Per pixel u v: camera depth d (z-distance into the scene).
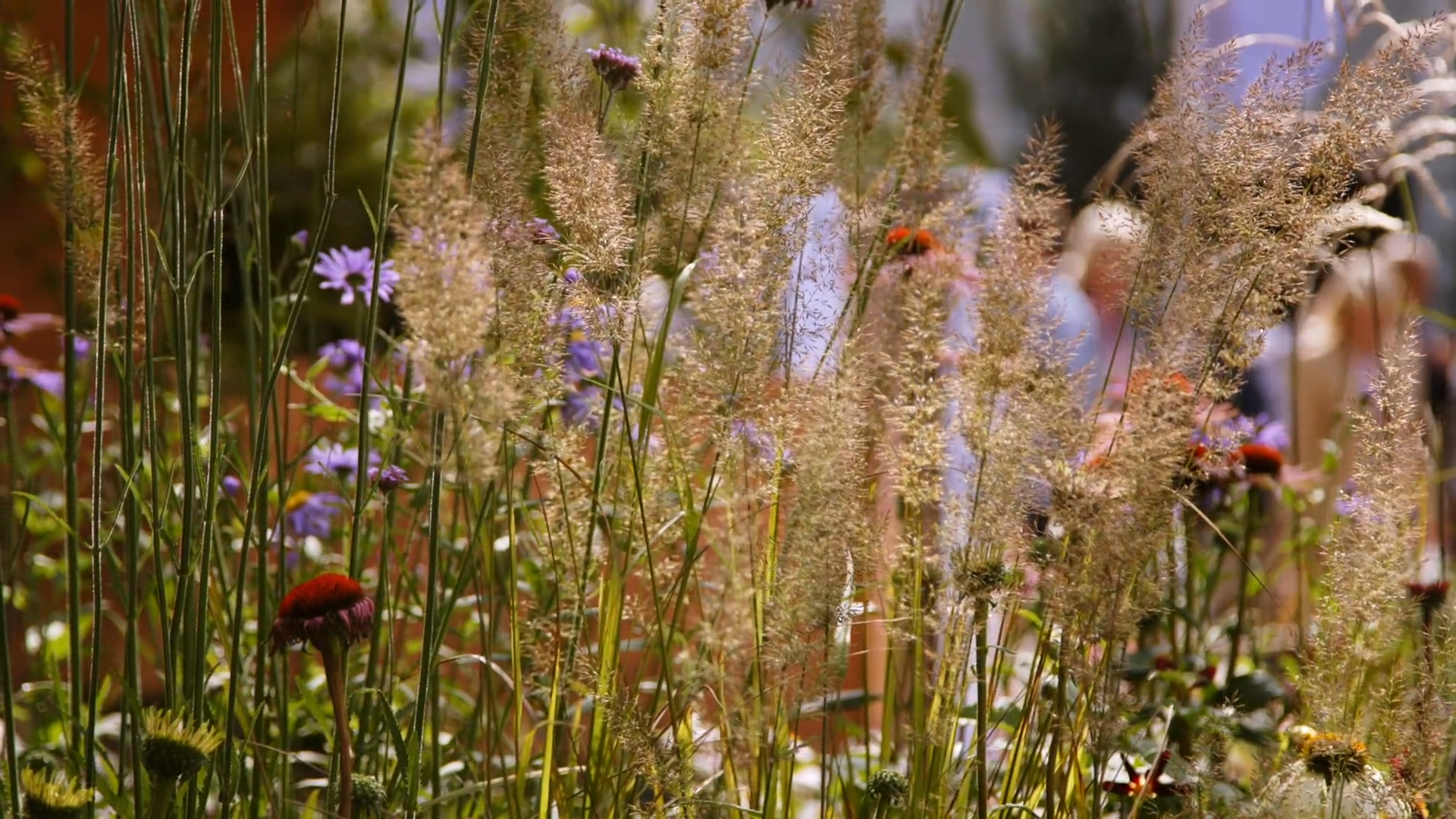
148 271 2.63
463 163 2.63
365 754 2.72
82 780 2.66
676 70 2.67
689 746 2.64
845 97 2.67
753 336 2.62
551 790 2.68
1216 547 3.10
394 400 2.63
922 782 2.67
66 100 2.63
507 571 2.94
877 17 2.75
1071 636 2.63
